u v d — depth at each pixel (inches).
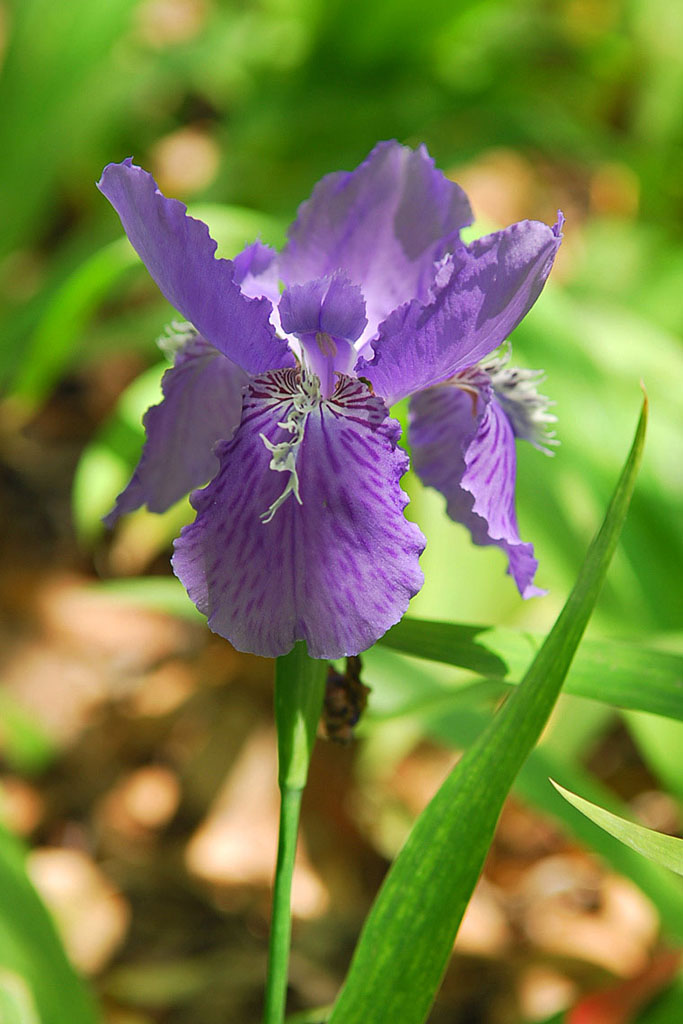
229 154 41.3
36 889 22.1
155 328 34.5
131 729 34.0
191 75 43.4
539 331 26.0
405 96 41.9
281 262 20.1
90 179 45.4
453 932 18.7
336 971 28.8
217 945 29.3
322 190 20.0
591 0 48.8
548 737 27.9
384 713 22.4
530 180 49.4
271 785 32.5
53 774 32.9
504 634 19.6
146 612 36.7
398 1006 18.8
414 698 23.4
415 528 18.3
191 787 32.7
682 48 45.8
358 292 18.9
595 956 28.1
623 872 22.4
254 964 28.9
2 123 35.7
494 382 20.1
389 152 19.9
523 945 28.6
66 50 35.6
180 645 36.2
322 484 18.4
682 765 23.2
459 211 20.0
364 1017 18.8
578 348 26.2
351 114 41.4
